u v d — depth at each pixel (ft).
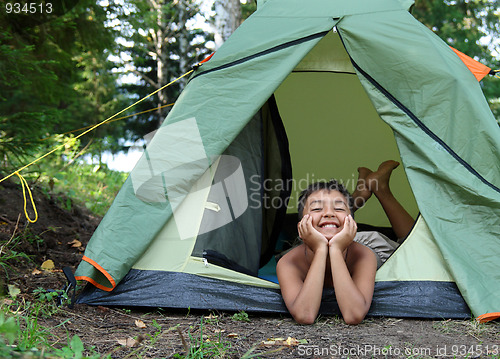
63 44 19.54
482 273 9.16
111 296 9.36
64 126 26.86
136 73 49.21
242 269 10.68
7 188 15.01
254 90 10.14
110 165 28.94
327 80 15.03
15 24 17.31
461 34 39.83
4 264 10.74
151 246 9.71
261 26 10.70
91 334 7.86
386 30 10.27
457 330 8.38
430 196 9.66
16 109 22.30
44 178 20.08
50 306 8.93
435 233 9.39
